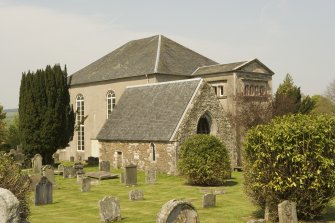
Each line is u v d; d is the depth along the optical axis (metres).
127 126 34.22
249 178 14.40
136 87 38.03
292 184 13.14
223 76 39.72
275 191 13.55
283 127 13.47
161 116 31.95
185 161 24.75
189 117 30.30
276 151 13.40
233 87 38.88
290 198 13.47
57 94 36.16
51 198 19.03
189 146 24.92
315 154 13.18
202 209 16.72
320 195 13.39
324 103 62.78
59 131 36.22
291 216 12.66
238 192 21.61
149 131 31.67
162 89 34.69
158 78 39.72
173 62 42.28
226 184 24.89
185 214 11.12
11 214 9.77
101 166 30.11
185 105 30.75
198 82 31.80
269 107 37.47
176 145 29.39
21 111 35.88
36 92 35.41
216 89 40.34
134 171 25.19
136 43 49.22
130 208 17.42
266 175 13.71
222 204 17.91
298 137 13.28
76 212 16.91
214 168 24.16
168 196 20.69
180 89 32.78
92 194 21.58
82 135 47.78
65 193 21.97
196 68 43.38
